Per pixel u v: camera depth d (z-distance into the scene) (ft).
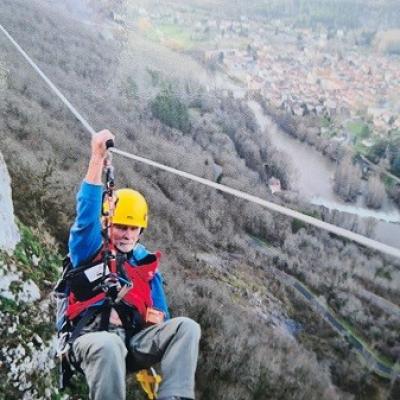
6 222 40.04
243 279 115.75
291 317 117.19
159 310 11.51
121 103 162.91
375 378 113.50
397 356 120.37
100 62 175.01
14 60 134.41
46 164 63.46
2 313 33.27
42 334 35.14
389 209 183.32
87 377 9.80
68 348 10.88
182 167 143.95
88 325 11.18
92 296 11.27
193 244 114.93
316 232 158.92
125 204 11.91
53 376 34.78
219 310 88.07
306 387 92.17
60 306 11.83
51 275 42.11
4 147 60.59
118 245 11.90
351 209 179.22
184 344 10.21
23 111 92.73
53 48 165.78
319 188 185.16
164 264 93.09
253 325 96.94
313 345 112.27
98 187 11.14
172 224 115.75
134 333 11.12
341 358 113.91
